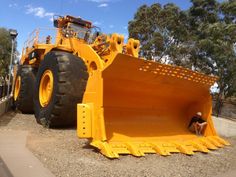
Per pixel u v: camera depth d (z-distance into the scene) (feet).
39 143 24.21
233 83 74.54
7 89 46.06
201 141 28.91
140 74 24.49
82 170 18.54
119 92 25.34
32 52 40.86
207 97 31.17
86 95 24.23
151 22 100.22
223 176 21.27
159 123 28.32
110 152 21.70
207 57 77.82
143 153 23.15
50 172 17.94
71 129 30.58
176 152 25.34
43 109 31.37
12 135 26.45
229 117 65.62
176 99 29.84
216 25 73.15
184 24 89.30
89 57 29.40
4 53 148.15
